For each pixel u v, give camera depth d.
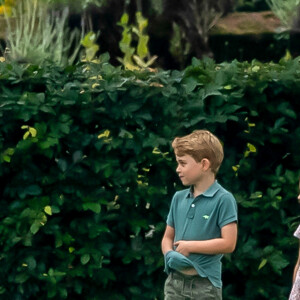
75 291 9.76
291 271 9.91
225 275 10.03
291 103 9.87
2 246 9.45
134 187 9.64
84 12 17.83
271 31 18.62
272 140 9.78
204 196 7.85
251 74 9.70
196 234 7.80
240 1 20.09
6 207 9.45
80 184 9.53
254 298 9.91
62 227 9.64
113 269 9.87
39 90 9.47
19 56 15.42
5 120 9.21
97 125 9.59
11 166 9.34
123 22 16.11
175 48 18.05
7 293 9.55
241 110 9.77
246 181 9.86
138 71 9.73
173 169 9.62
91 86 9.39
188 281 7.79
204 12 18.33
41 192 9.44
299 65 9.90
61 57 16.06
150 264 9.76
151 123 9.60
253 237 9.87
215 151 7.84
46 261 9.60
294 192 9.80
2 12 18.27
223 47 18.62
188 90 9.50
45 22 17.55
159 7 18.00
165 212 9.70
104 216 9.66
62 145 9.53
